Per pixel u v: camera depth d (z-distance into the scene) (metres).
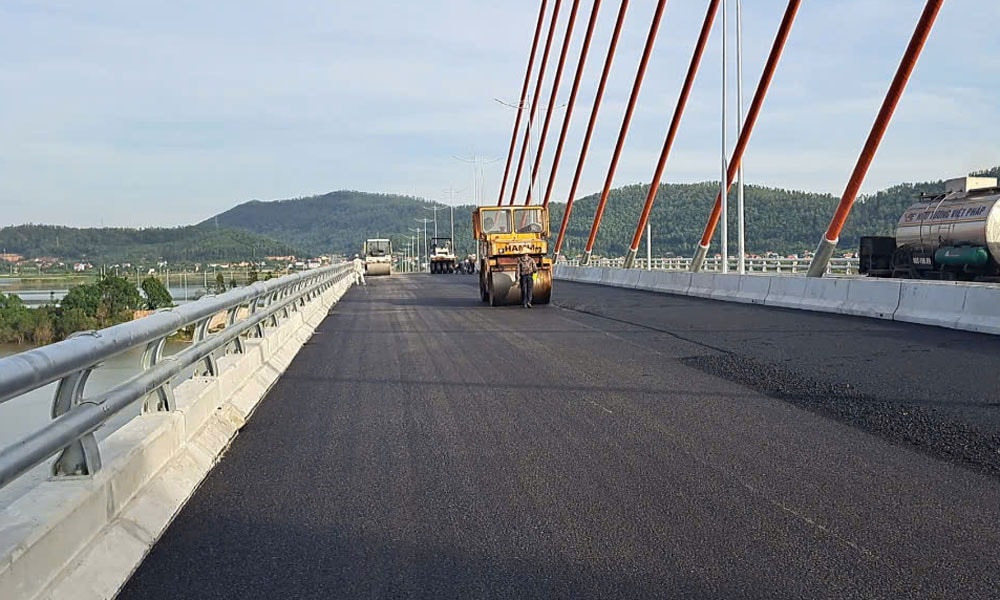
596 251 136.50
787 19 32.78
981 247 32.06
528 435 8.33
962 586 4.63
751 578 4.76
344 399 10.38
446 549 5.25
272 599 4.54
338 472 7.04
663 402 10.01
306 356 14.65
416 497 6.33
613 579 4.76
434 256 85.12
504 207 28.33
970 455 7.43
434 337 17.78
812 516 5.81
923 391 10.39
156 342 6.38
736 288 28.80
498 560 5.07
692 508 6.01
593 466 7.15
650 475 6.86
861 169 26.42
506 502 6.19
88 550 4.65
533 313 24.45
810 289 23.89
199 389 7.73
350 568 4.96
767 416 9.16
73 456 4.88
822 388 10.75
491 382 11.59
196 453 7.01
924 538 5.37
